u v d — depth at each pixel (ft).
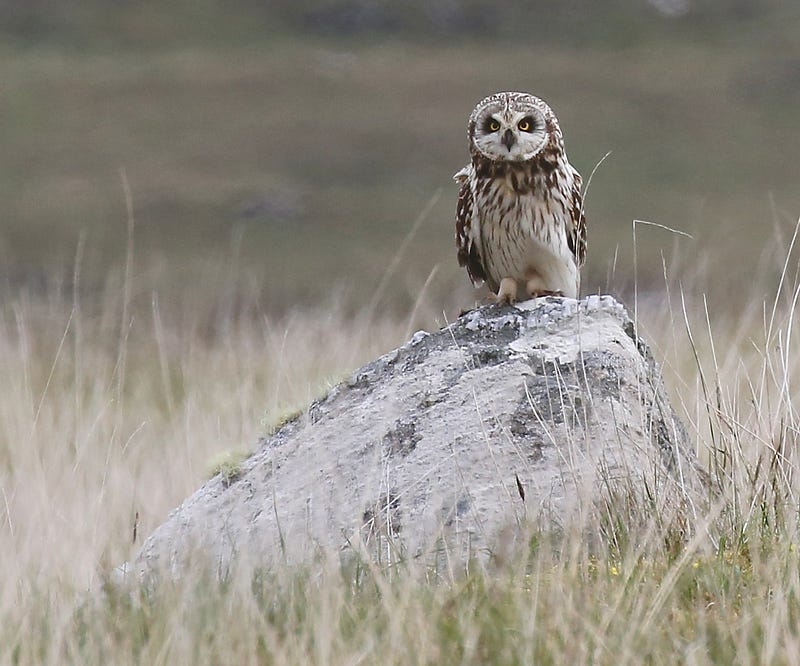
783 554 31.35
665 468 36.40
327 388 40.42
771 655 26.45
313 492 37.37
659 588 29.94
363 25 509.35
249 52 476.13
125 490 47.03
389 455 37.50
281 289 207.92
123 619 30.96
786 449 36.19
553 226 41.83
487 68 463.01
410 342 39.68
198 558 33.88
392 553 34.24
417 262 250.37
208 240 288.71
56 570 36.86
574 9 520.42
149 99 420.77
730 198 325.62
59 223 298.35
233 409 53.36
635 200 322.75
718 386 37.63
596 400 36.91
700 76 443.73
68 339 69.51
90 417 50.96
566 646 27.27
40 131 383.65
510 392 37.37
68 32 489.26
